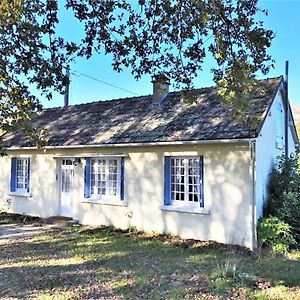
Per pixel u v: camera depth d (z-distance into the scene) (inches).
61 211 625.9
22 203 681.0
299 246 418.9
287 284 289.7
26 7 292.2
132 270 328.2
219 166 443.5
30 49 331.3
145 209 508.7
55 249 414.0
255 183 415.5
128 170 531.8
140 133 518.6
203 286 281.9
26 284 287.0
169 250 408.2
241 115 315.3
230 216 430.6
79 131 616.7
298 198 427.8
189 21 271.1
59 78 348.8
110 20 298.0
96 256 381.1
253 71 260.2
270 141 468.8
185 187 477.4
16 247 425.1
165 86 591.2
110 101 694.5
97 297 257.8
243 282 289.4
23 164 691.4
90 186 582.9
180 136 464.8
